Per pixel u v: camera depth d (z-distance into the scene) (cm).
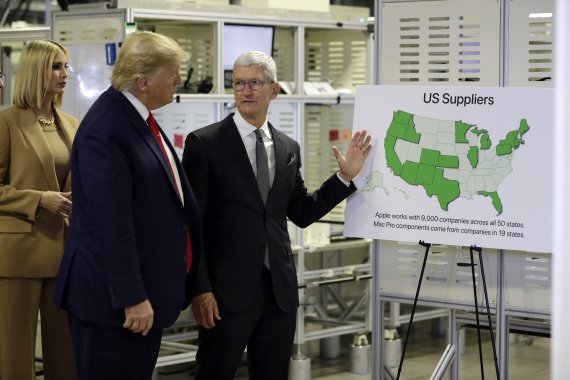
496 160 340
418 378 543
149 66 297
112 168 287
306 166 573
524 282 351
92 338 296
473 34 356
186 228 311
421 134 351
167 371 542
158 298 301
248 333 348
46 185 374
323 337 532
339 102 542
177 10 471
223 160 347
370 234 360
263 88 348
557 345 187
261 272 348
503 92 338
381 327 380
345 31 564
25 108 376
